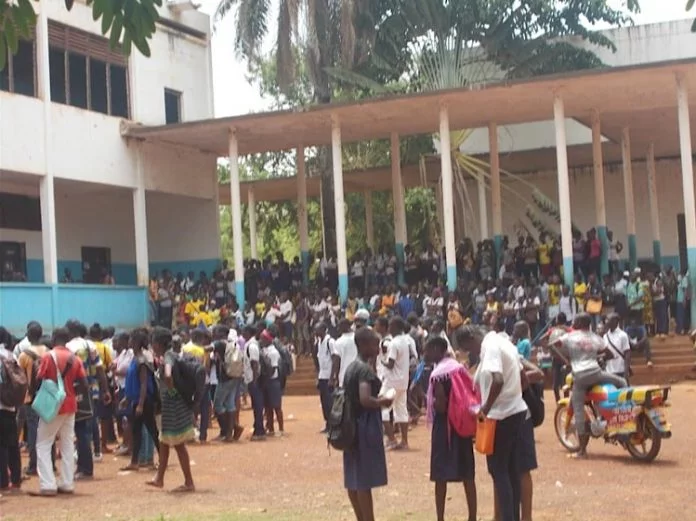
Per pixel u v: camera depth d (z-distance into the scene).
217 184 28.77
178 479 11.22
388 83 29.39
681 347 20.95
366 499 7.38
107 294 24.16
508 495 7.49
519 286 21.64
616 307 21.02
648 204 30.64
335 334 16.11
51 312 22.44
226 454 13.22
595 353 11.50
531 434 7.83
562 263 23.81
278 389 15.14
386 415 12.83
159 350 10.37
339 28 26.34
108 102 25.36
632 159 30.73
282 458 12.65
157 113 26.77
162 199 29.16
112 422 14.67
